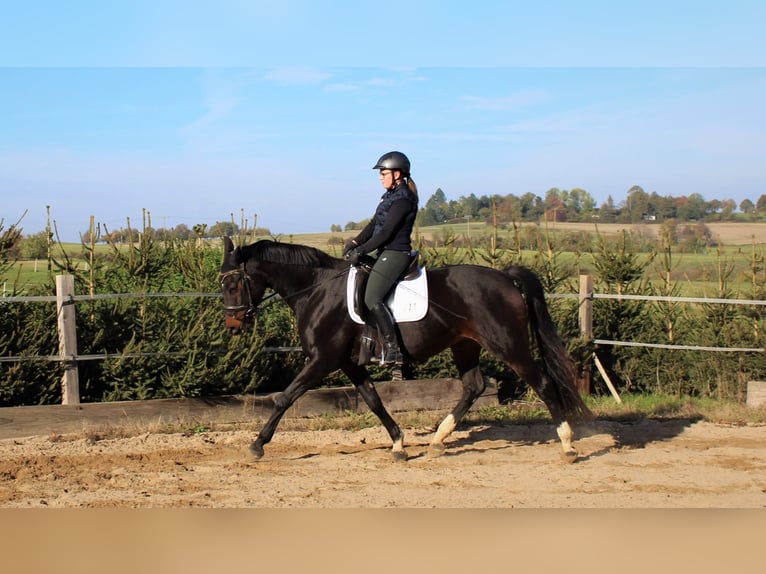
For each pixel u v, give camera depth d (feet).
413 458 22.38
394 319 21.08
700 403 30.42
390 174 20.99
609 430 26.35
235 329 22.21
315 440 24.54
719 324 32.32
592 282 31.78
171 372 26.89
